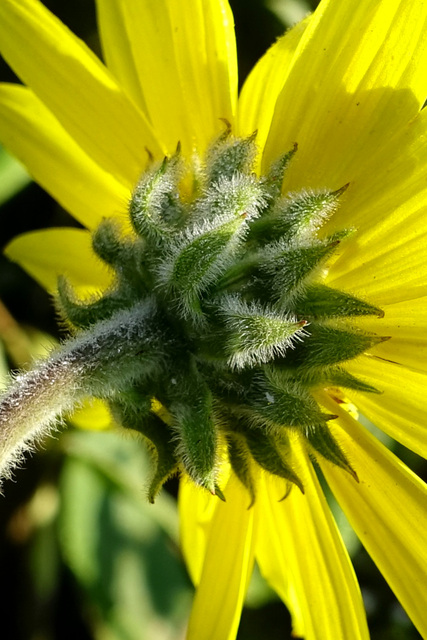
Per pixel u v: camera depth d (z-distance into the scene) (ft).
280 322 0.32
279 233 0.33
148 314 0.33
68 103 0.36
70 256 0.41
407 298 0.33
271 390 0.33
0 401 0.32
